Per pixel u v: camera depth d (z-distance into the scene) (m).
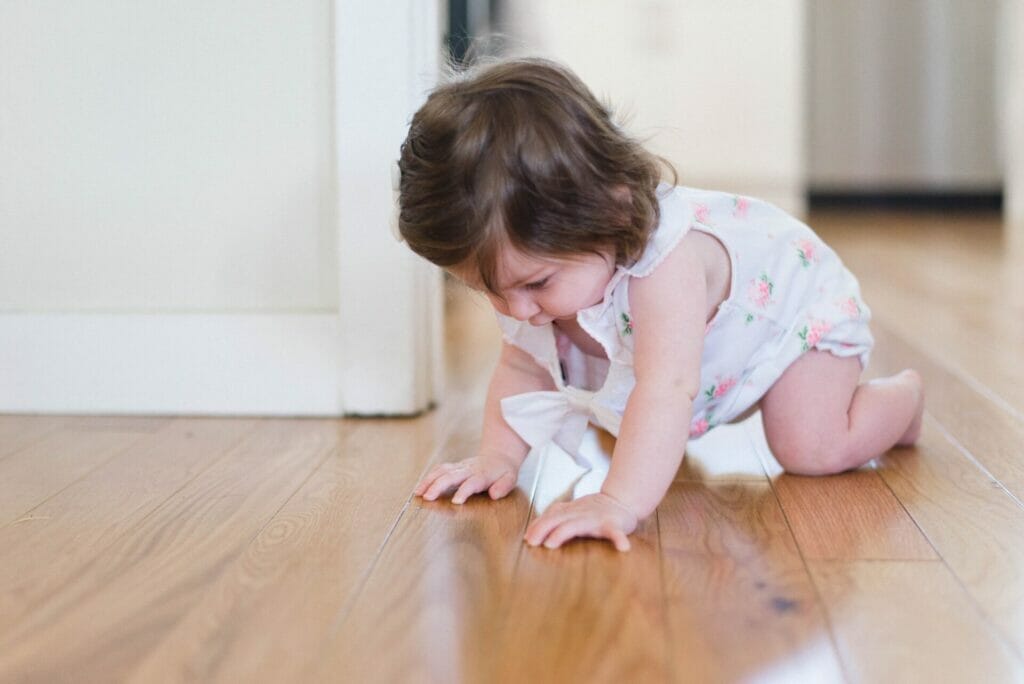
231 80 1.63
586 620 0.90
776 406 1.30
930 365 1.93
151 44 1.63
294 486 1.29
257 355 1.65
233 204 1.65
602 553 1.05
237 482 1.30
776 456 1.32
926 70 5.21
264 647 0.86
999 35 5.13
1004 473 1.31
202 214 1.66
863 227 4.63
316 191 1.64
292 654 0.84
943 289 2.89
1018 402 1.66
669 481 1.11
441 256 1.05
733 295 1.22
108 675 0.82
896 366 1.93
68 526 1.15
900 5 5.17
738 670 0.81
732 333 1.24
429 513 1.18
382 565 1.03
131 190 1.66
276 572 1.01
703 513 1.17
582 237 1.03
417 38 1.60
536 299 1.08
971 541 1.08
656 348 1.11
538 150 1.01
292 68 1.62
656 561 1.03
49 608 0.94
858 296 1.34
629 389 1.21
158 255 1.67
